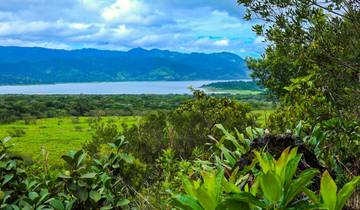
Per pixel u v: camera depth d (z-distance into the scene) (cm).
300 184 199
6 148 394
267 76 871
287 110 530
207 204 195
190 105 1116
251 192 207
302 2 477
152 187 570
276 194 192
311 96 510
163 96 11588
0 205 345
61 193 364
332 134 446
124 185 438
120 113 5716
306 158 390
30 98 11431
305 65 541
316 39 479
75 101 9431
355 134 441
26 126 7312
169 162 636
